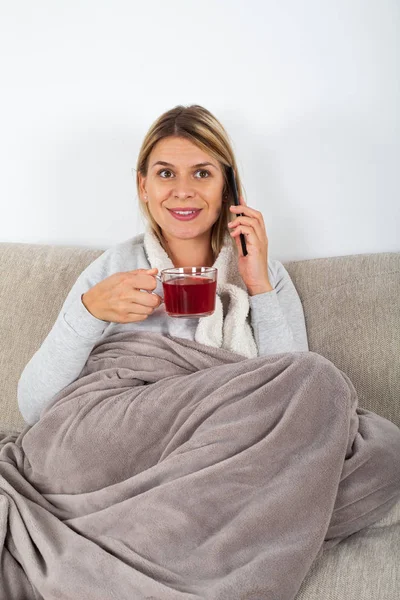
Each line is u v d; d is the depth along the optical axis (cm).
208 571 112
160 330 159
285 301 173
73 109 208
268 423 122
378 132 190
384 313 167
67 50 205
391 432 137
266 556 111
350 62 189
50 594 112
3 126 213
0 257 192
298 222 200
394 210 193
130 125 205
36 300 182
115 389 142
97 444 134
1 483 135
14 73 210
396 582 117
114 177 208
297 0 189
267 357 131
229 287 162
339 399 122
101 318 144
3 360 181
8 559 122
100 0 201
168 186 161
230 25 194
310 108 193
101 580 111
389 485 131
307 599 114
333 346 168
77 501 131
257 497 117
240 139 200
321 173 196
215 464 119
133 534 118
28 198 215
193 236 164
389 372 162
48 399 151
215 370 136
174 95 202
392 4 183
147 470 124
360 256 180
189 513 116
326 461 118
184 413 130
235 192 160
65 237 215
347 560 123
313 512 116
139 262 165
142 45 201
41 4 205
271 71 194
